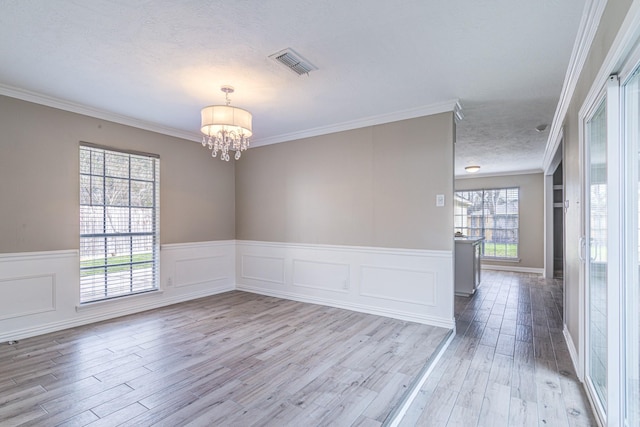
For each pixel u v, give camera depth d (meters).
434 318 3.57
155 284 4.27
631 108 1.68
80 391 2.21
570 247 3.10
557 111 3.53
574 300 2.82
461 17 2.03
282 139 4.78
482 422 2.00
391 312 3.84
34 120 3.27
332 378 2.40
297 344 3.03
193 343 3.04
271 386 2.29
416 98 3.38
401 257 3.79
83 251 3.62
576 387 2.39
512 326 3.72
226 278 5.18
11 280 3.12
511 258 7.74
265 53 2.48
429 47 2.38
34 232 3.26
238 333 3.30
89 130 3.65
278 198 4.84
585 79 2.30
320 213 4.43
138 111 3.75
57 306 3.40
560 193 7.68
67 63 2.63
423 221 3.65
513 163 6.70
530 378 2.52
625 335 1.77
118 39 2.29
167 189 4.39
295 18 2.05
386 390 2.24
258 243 5.05
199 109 3.67
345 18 2.05
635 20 1.25
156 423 1.88
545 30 2.16
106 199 3.81
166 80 2.95
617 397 1.78
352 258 4.15
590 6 1.86
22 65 2.66
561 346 3.14
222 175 5.13
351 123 4.13
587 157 2.37
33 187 3.26
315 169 4.47
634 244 1.68
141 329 3.42
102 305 3.73
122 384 2.30
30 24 2.10
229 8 1.95
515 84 3.02
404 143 3.77
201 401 2.10
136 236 4.09
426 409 2.13
